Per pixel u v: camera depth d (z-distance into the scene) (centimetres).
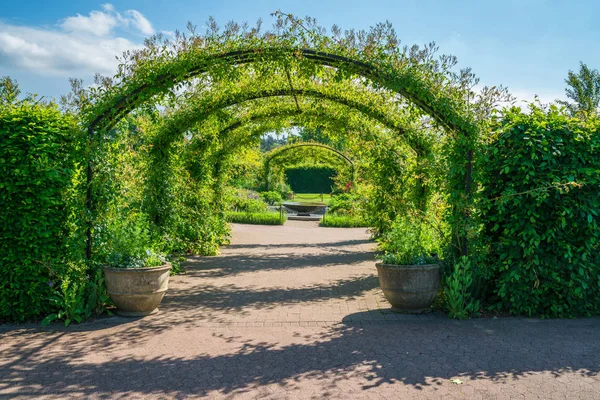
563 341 464
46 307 533
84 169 569
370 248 1248
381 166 971
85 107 581
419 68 585
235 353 430
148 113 676
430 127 728
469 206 569
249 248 1230
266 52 601
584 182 512
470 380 368
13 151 508
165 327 513
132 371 386
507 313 566
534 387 354
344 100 838
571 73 1577
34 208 520
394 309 581
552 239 543
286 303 632
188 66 593
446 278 565
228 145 1141
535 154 531
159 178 846
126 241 565
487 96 581
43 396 338
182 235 1017
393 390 350
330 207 2591
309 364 403
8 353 427
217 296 672
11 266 516
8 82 593
